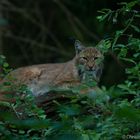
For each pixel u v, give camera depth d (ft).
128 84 27.78
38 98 32.27
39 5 83.92
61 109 16.08
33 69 41.86
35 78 41.55
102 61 42.75
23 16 82.38
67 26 82.94
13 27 82.23
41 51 80.79
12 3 83.10
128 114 14.06
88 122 22.77
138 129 24.36
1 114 13.58
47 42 82.89
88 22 80.38
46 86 41.39
